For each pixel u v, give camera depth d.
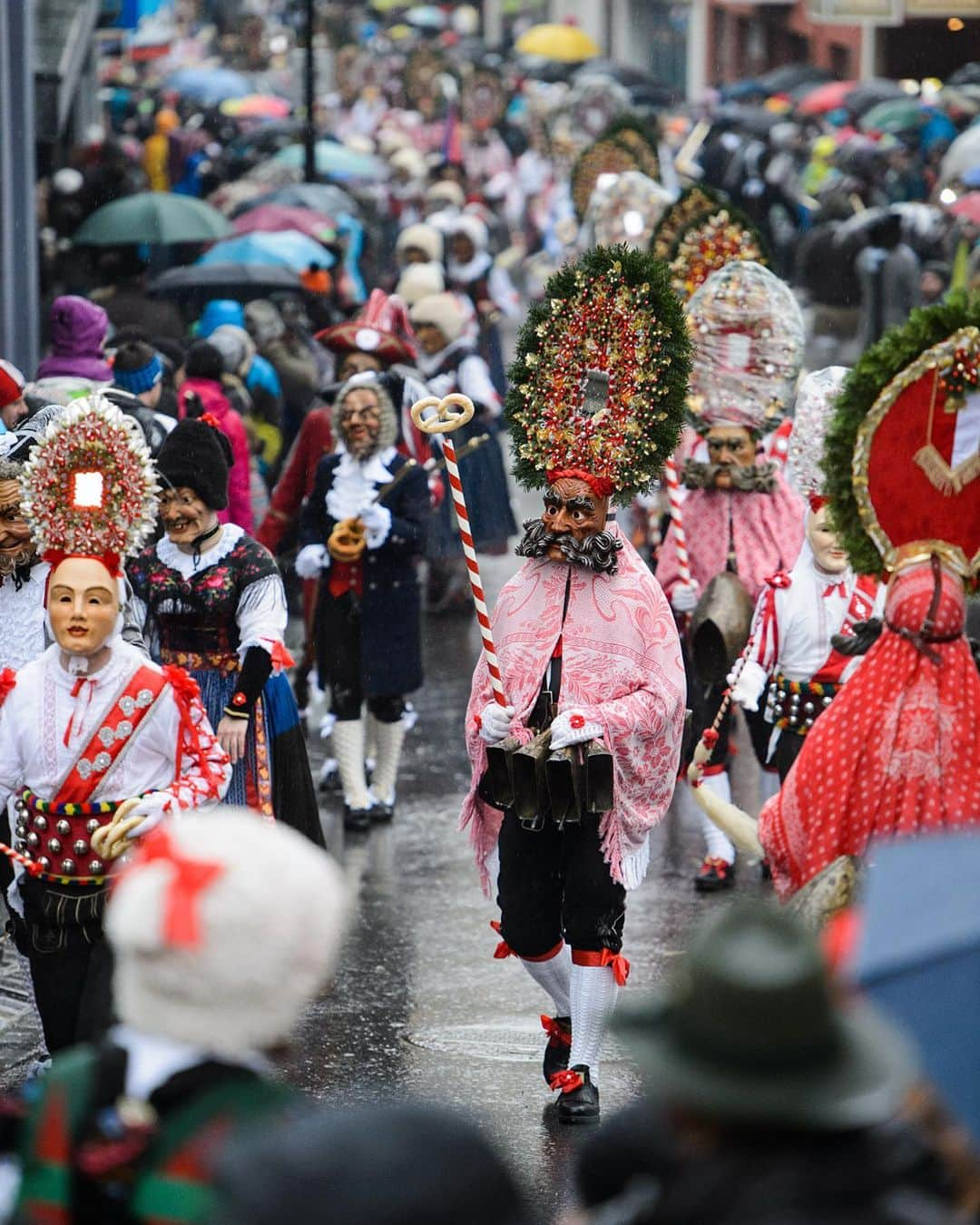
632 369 24.34
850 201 94.50
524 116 142.50
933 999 12.10
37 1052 24.16
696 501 33.53
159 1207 10.84
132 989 11.30
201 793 20.48
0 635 25.08
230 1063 11.14
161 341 44.09
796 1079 9.75
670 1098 9.95
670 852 33.38
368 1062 24.16
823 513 28.23
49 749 20.44
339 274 68.62
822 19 104.00
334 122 143.00
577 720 22.78
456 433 49.03
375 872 32.19
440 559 50.94
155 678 20.61
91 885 20.50
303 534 35.00
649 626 23.78
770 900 30.52
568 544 23.67
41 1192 11.16
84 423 20.53
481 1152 9.64
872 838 21.11
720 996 9.80
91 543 20.45
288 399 51.59
